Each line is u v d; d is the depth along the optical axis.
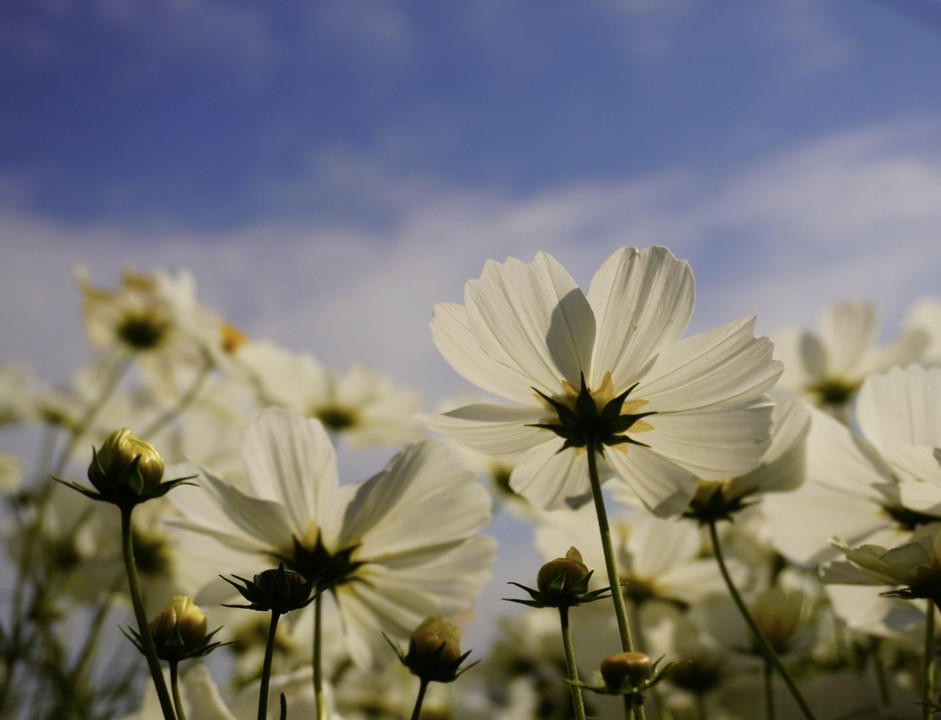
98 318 0.72
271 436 0.34
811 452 0.35
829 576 0.33
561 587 0.28
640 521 0.46
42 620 0.53
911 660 0.43
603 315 0.32
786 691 0.43
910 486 0.32
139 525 0.54
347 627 0.34
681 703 0.48
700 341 0.32
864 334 0.67
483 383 0.33
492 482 0.66
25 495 0.62
